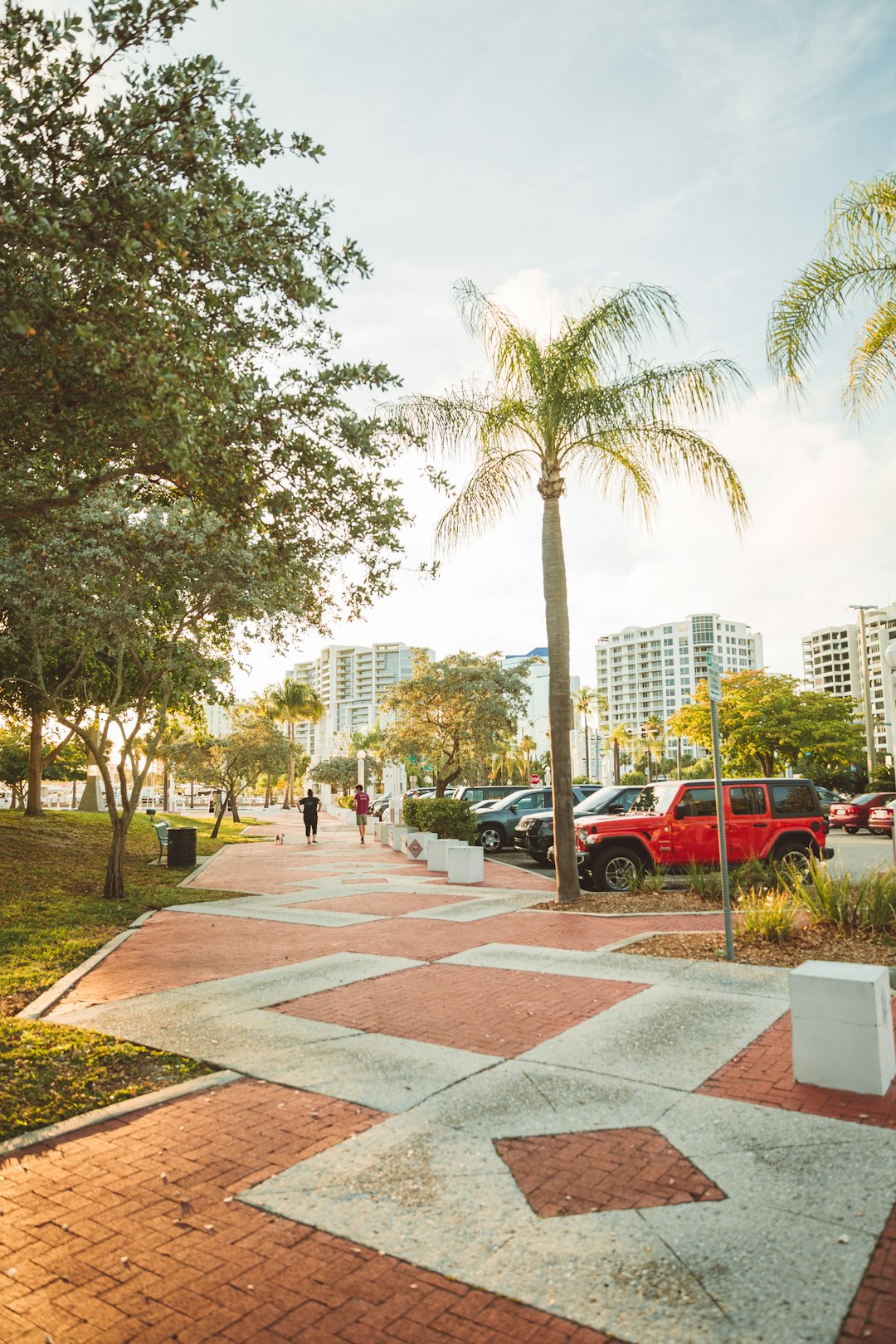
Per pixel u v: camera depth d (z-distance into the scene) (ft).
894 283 31.04
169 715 84.74
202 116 16.55
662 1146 13.30
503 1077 16.55
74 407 17.70
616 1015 20.38
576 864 39.65
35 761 84.38
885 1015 15.92
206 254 17.26
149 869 61.93
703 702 160.97
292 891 48.57
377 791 251.60
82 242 16.08
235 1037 19.60
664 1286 9.66
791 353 31.91
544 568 41.91
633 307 38.96
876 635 563.89
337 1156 13.28
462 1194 11.96
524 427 42.04
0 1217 11.72
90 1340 9.05
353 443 21.83
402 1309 9.42
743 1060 17.08
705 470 39.01
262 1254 10.61
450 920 35.68
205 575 39.27
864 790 163.12
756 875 39.40
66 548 32.14
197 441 17.13
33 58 16.06
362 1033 19.70
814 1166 12.42
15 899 44.47
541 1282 9.82
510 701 105.81
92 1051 18.76
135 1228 11.32
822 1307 9.18
